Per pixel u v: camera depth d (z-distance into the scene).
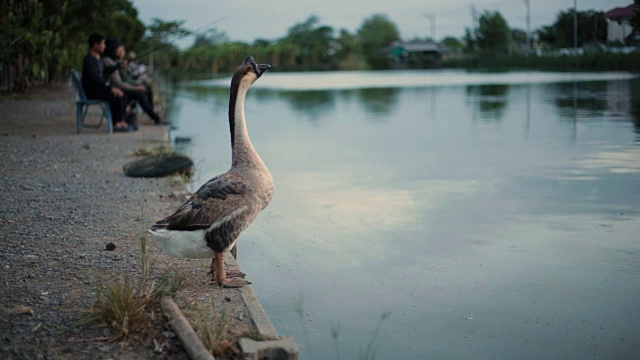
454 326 4.42
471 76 46.59
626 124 13.71
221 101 26.91
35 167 9.54
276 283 5.31
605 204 7.16
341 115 19.11
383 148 12.02
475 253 5.81
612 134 12.30
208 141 13.66
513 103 20.59
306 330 4.45
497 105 20.16
